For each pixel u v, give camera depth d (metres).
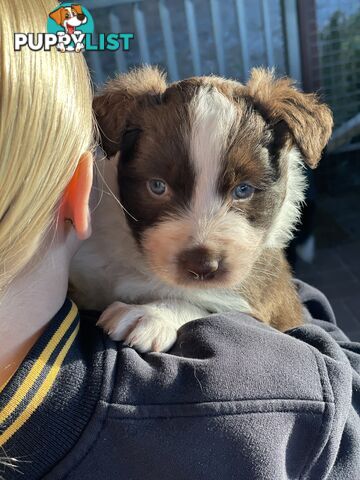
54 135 0.13
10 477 0.13
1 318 0.13
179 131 0.21
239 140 0.21
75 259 0.22
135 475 0.13
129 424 0.13
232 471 0.13
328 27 0.62
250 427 0.13
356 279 0.54
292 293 0.28
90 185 0.14
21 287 0.13
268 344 0.15
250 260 0.22
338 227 0.63
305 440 0.14
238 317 0.17
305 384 0.14
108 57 0.59
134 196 0.21
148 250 0.21
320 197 0.69
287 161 0.24
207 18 0.60
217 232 0.21
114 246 0.22
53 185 0.13
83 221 0.14
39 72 0.12
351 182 0.70
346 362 0.16
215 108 0.21
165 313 0.20
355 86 0.65
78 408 0.13
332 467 0.15
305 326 0.18
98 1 0.56
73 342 0.14
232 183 0.21
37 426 0.13
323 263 0.57
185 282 0.21
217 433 0.13
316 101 0.24
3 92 0.12
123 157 0.22
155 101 0.22
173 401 0.13
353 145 0.67
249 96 0.23
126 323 0.18
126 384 0.13
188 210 0.21
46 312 0.14
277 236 0.25
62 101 0.13
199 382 0.14
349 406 0.15
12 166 0.12
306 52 0.62
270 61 0.62
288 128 0.23
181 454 0.13
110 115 0.21
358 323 0.48
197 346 0.15
